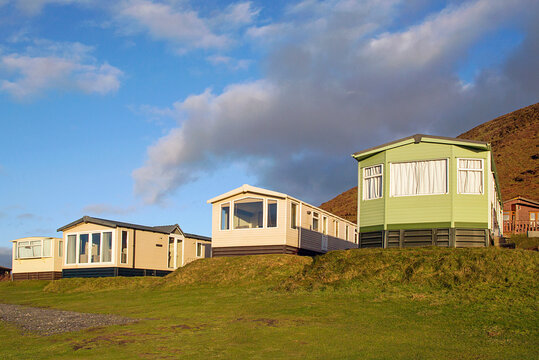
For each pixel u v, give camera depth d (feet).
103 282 99.14
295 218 104.63
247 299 67.72
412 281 64.49
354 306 57.82
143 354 41.57
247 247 101.09
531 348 40.22
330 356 39.09
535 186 242.17
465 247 73.77
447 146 79.30
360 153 86.94
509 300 54.24
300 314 55.72
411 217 80.07
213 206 106.42
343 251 78.69
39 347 45.85
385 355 38.75
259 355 40.06
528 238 111.65
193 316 58.54
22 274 133.80
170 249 130.93
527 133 335.88
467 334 45.03
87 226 117.29
